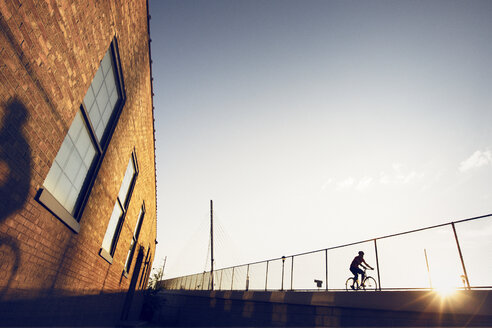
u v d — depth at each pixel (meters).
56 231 4.07
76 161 4.52
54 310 4.51
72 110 3.80
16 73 2.54
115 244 8.16
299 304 9.26
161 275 34.97
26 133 2.87
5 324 3.12
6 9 2.27
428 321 5.69
